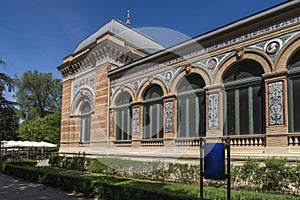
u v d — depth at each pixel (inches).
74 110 803.4
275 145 373.7
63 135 834.2
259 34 413.4
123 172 542.3
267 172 343.6
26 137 1540.4
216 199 260.4
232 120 443.2
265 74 395.5
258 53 411.2
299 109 365.4
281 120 372.2
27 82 1931.6
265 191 335.9
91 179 394.6
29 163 772.6
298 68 370.3
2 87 905.5
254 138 402.9
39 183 502.3
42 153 1197.7
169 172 466.3
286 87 374.6
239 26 434.3
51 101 2020.2
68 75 858.1
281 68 380.8
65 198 367.6
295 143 358.3
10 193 406.9
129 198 307.7
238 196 257.3
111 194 335.6
